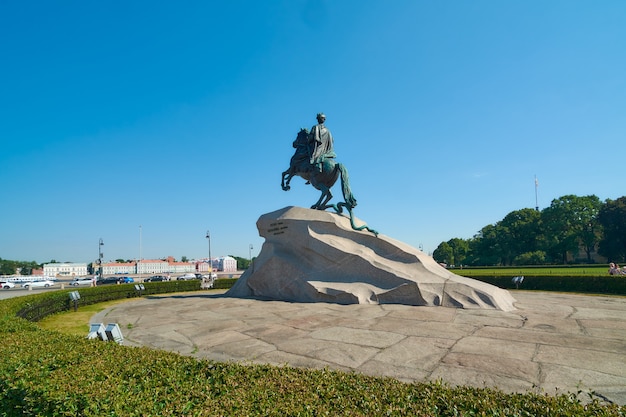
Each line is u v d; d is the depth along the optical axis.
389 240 15.63
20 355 5.45
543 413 3.31
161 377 4.45
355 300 13.73
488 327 9.24
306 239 16.38
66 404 3.67
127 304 17.22
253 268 18.06
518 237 72.25
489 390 3.90
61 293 16.95
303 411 3.37
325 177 18.31
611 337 8.11
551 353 6.95
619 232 62.22
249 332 9.38
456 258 92.75
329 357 7.02
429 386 4.03
